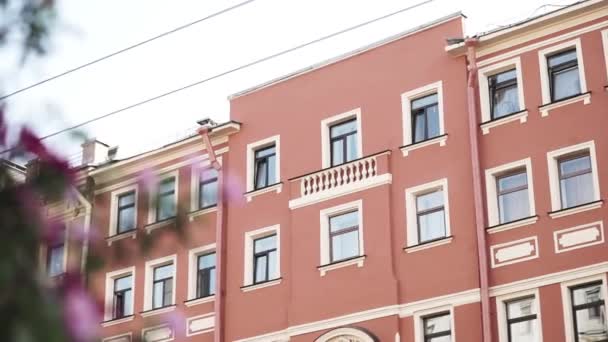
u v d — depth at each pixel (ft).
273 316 94.32
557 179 85.66
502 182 88.28
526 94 89.20
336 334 89.45
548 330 81.35
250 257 98.48
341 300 90.58
